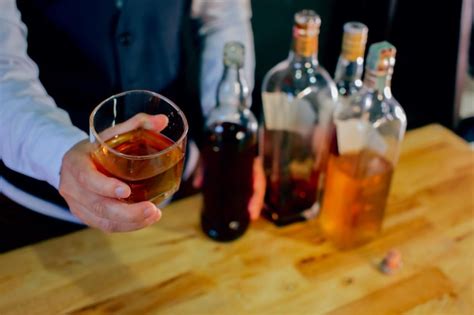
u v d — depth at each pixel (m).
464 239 0.89
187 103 1.19
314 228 0.90
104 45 0.97
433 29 1.45
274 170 0.90
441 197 0.96
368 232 0.88
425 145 1.06
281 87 0.88
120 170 0.63
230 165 0.83
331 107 0.87
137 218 0.64
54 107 0.77
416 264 0.85
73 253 0.84
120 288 0.80
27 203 1.01
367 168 0.83
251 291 0.81
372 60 0.78
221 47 1.04
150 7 0.97
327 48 1.72
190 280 0.81
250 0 1.65
